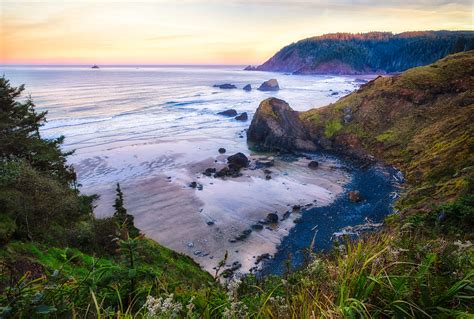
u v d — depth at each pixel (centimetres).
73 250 1470
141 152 6131
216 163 5603
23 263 997
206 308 331
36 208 1593
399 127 6309
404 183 4566
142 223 3459
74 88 18500
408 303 276
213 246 3053
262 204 3966
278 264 2758
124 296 360
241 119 9556
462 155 4153
